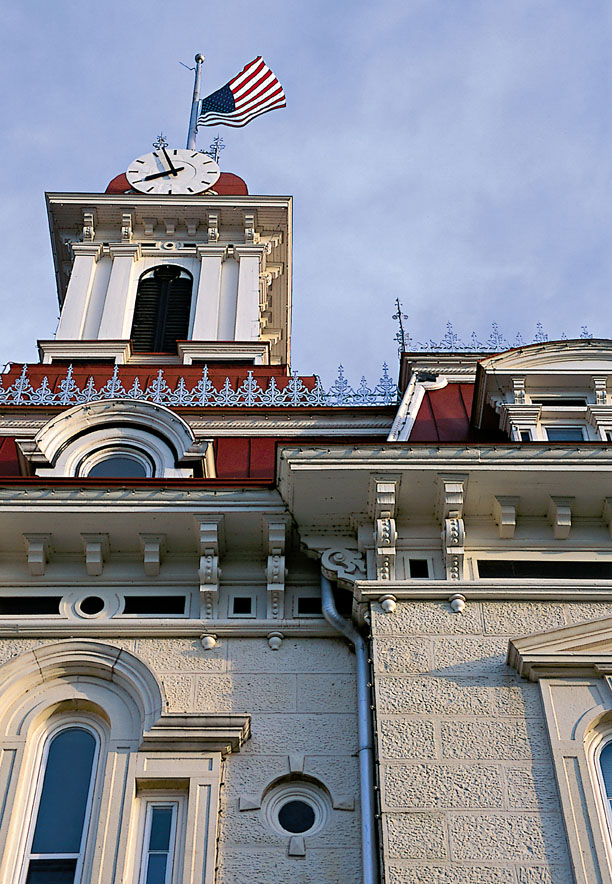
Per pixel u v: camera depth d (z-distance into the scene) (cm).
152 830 1430
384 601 1552
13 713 1515
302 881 1379
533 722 1436
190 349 2900
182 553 1681
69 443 1911
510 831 1334
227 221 3500
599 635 1493
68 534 1664
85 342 2909
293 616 1634
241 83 4131
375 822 1401
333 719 1525
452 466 1606
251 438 2169
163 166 3694
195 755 1472
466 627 1531
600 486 1616
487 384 1973
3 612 1641
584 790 1362
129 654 1565
